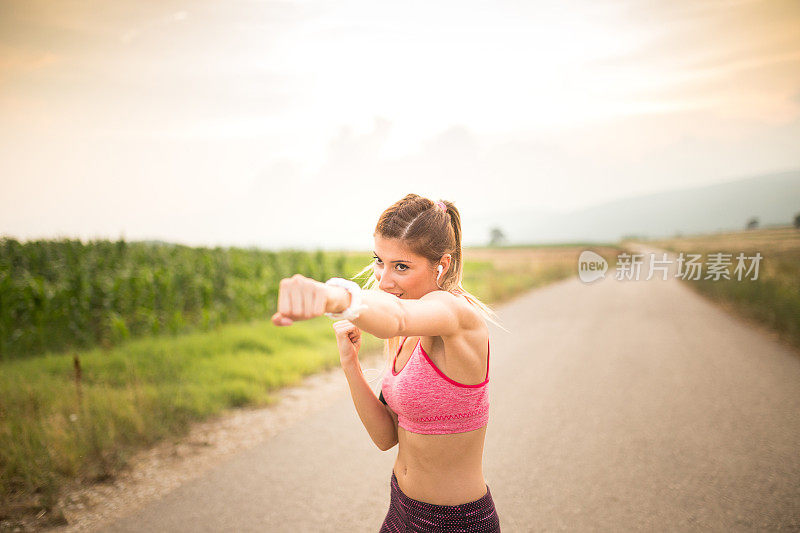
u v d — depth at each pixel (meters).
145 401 4.81
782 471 3.75
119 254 13.15
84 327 8.59
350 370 1.58
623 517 3.18
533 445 4.37
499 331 10.35
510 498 3.46
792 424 4.73
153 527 3.04
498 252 79.12
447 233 1.31
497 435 4.62
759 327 10.29
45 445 3.73
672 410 5.21
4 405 4.45
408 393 1.28
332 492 3.53
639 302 15.30
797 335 8.70
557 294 18.61
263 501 3.38
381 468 3.92
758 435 4.48
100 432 4.04
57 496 3.37
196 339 8.03
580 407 5.38
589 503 3.37
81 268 9.98
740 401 5.46
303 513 3.24
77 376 4.54
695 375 6.57
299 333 8.87
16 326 8.13
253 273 13.77
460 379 1.25
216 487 3.58
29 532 2.97
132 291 9.25
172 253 14.63
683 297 16.56
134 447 4.19
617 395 5.78
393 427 1.61
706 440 4.39
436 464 1.33
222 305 11.06
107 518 3.14
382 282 1.33
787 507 3.24
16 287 8.22
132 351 7.16
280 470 3.87
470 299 1.43
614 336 9.55
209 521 3.12
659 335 9.55
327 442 4.42
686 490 3.51
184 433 4.53
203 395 5.30
